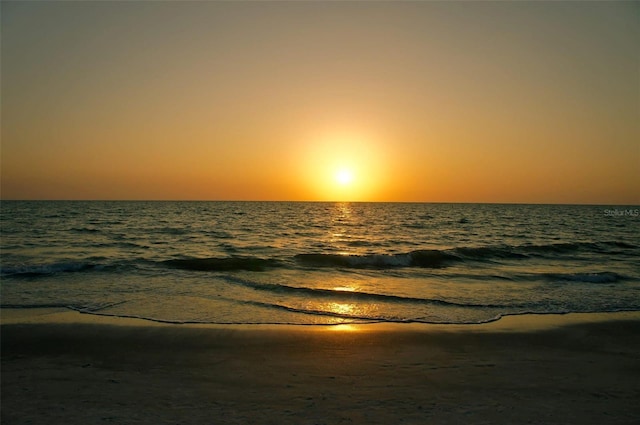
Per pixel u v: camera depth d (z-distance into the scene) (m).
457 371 7.05
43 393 5.99
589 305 12.12
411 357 7.74
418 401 5.81
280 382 6.48
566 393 6.13
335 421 5.18
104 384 6.35
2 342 8.27
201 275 16.11
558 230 47.12
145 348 8.05
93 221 51.94
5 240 29.28
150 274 16.11
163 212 81.75
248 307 11.41
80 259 20.14
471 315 10.93
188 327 9.43
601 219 77.19
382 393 6.08
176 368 7.06
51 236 32.41
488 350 8.19
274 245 28.33
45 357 7.53
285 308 11.37
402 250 26.16
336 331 9.33
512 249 25.41
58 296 12.25
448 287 14.62
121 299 12.01
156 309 10.98
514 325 10.02
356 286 14.65
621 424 5.16
